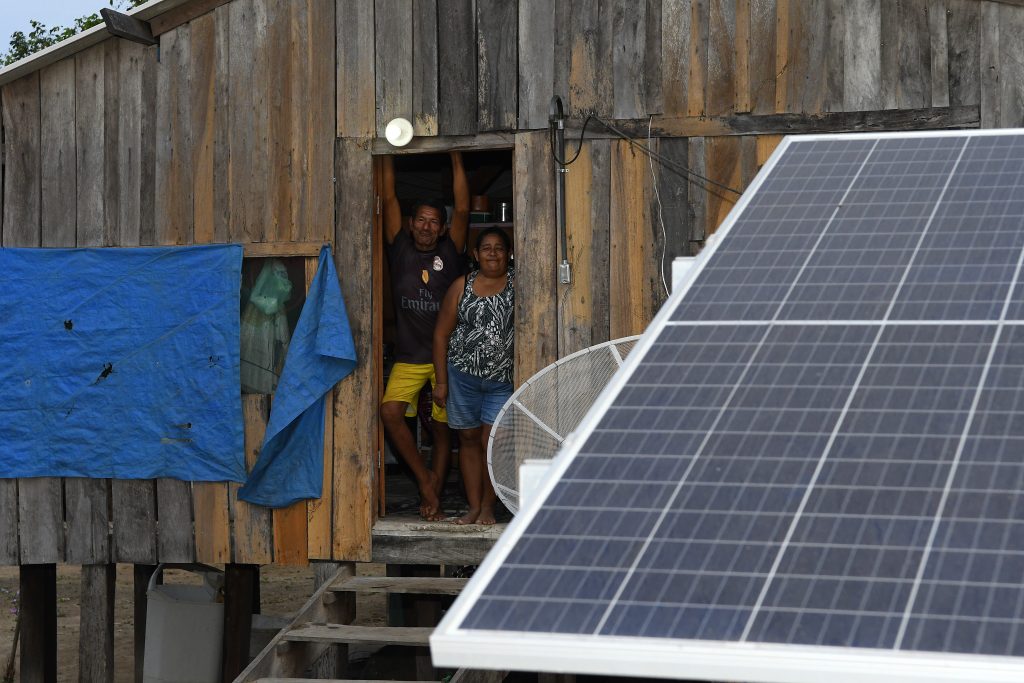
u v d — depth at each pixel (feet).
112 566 46.75
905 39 39.86
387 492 53.16
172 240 44.37
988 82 39.29
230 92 43.86
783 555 14.28
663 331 19.16
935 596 13.39
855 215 21.43
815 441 16.07
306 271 43.68
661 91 41.52
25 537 45.62
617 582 14.24
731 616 13.55
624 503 15.52
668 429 16.83
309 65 43.45
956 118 39.47
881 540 14.28
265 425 43.93
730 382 17.54
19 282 45.14
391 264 45.01
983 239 19.84
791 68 40.63
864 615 13.30
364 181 43.19
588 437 16.92
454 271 44.52
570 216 42.09
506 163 56.70
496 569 14.75
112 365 44.75
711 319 19.17
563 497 15.84
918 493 14.89
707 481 15.70
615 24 41.78
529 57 42.29
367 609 75.66
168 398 44.37
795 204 22.44
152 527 44.88
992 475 14.94
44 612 51.26
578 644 13.37
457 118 42.68
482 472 43.60
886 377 17.03
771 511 14.98
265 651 38.88
